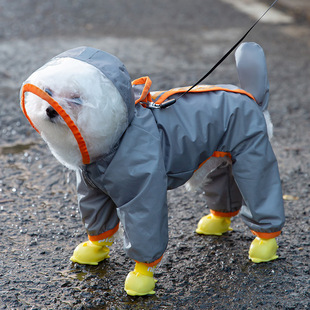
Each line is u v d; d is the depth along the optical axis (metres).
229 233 5.14
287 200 5.89
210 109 4.12
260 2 16.88
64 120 3.39
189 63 11.02
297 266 4.56
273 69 10.92
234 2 16.89
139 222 3.82
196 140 4.03
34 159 6.80
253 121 4.23
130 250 3.93
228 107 4.18
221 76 10.27
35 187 6.05
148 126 3.86
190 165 4.10
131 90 3.70
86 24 13.92
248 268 4.53
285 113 8.70
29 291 4.15
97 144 3.57
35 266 4.50
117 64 3.68
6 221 5.25
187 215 5.52
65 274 4.40
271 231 4.43
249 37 13.08
